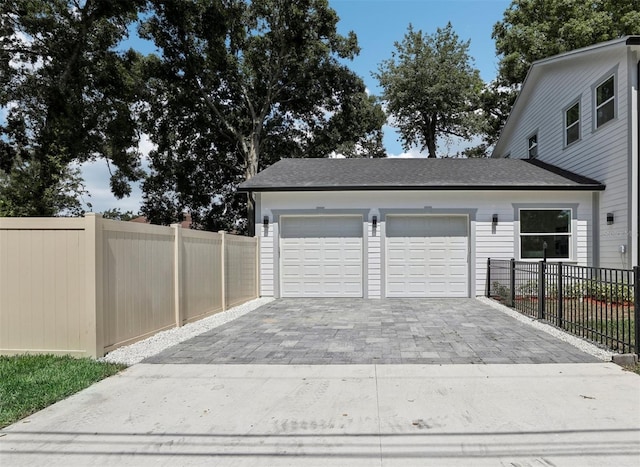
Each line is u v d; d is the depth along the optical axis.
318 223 11.99
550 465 2.91
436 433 3.38
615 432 3.36
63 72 17.28
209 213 27.09
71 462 3.01
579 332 6.86
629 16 17.50
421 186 11.39
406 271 11.80
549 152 14.27
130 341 6.27
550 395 4.15
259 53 23.38
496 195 11.64
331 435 3.37
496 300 11.00
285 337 6.78
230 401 4.10
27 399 4.06
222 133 24.62
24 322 5.70
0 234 5.73
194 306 8.24
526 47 20.58
